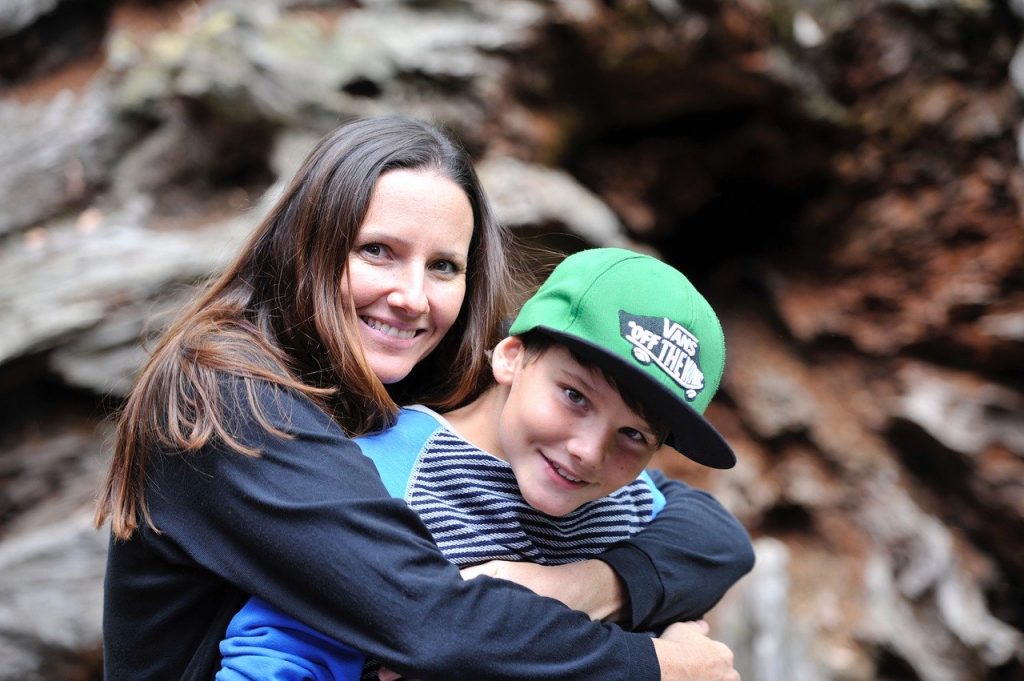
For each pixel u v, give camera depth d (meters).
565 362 1.26
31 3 5.39
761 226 6.57
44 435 4.41
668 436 1.35
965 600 5.43
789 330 6.29
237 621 1.27
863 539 5.68
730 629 4.48
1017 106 5.50
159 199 5.00
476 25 5.08
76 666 3.89
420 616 1.19
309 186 1.45
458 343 1.65
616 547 1.51
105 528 4.03
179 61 4.79
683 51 5.34
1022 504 5.45
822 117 5.70
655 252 5.22
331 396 1.43
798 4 5.48
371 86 4.85
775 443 5.97
